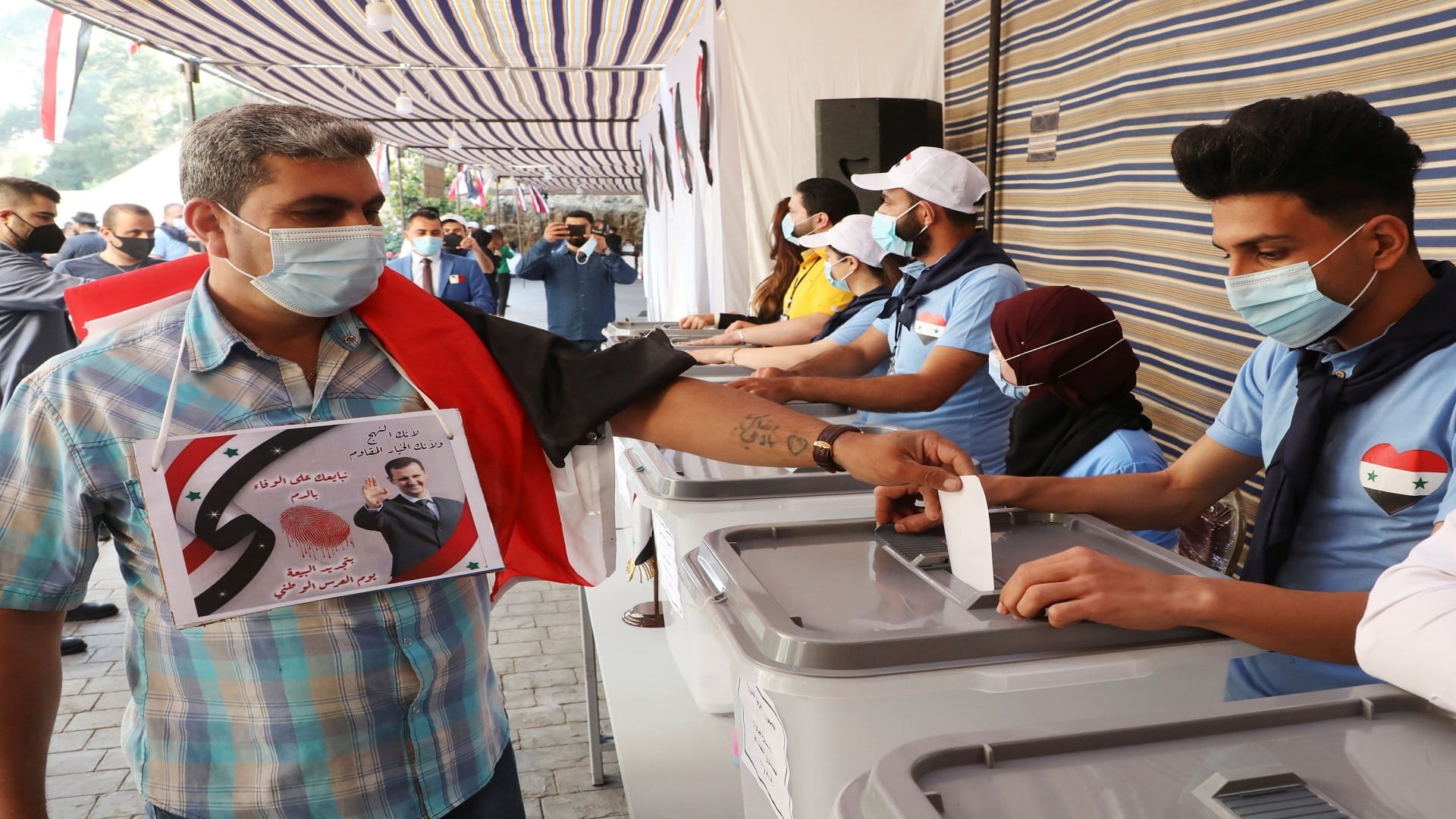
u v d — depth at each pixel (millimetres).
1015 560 1432
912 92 5184
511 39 7594
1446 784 775
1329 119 1223
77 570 1167
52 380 1130
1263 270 1332
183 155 1160
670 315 8406
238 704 1199
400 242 18984
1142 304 3348
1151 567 1385
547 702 3572
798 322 4195
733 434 1415
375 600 1216
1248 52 2744
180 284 1281
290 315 1214
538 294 25203
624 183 28047
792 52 5129
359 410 1248
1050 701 1115
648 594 2703
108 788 3080
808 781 1120
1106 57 3518
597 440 1457
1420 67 2193
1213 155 1312
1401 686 865
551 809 2879
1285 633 1117
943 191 2891
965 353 2699
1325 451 1390
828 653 1090
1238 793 759
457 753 1322
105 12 6562
